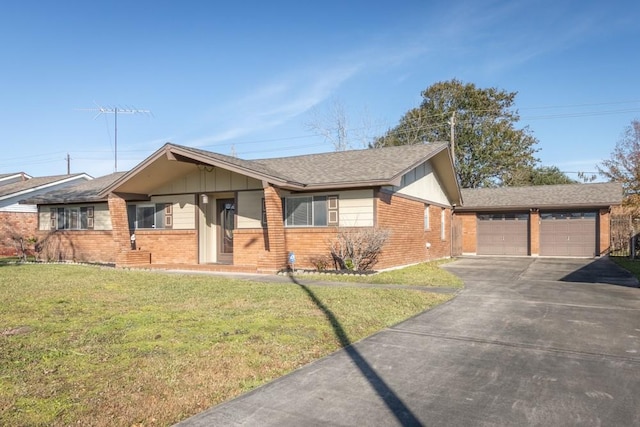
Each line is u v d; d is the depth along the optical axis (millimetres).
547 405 4316
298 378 4996
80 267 16797
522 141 40062
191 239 17828
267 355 5695
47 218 21875
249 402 4352
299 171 16359
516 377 5070
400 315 8148
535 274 15141
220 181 17188
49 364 5320
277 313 8047
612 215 24172
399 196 16328
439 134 39719
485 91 39281
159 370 5117
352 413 4125
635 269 16375
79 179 32312
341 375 5105
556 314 8398
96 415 4000
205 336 6504
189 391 4562
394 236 15734
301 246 15273
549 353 5973
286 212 15664
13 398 4328
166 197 18391
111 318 7727
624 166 28609
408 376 5090
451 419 4020
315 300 9328
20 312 8242
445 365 5473
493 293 10820
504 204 24219
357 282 12383
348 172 15164
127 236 17625
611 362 5602
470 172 38812
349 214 14680
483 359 5707
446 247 23062
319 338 6504
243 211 16781
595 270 16359
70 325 7203
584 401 4414
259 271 14672
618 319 7969
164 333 6684
